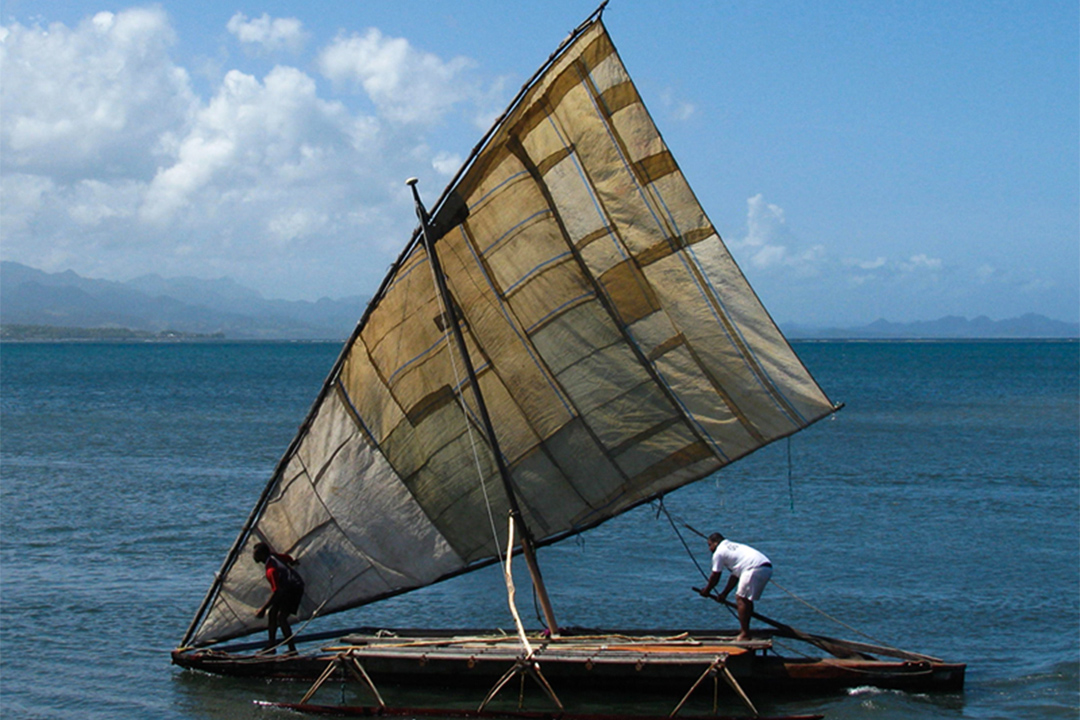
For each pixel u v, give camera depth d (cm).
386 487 1862
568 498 1866
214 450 4966
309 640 1850
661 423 1805
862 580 2327
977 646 1852
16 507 3222
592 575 2411
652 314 1766
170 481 3856
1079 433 5906
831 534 2870
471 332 1844
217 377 13438
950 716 1509
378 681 1673
